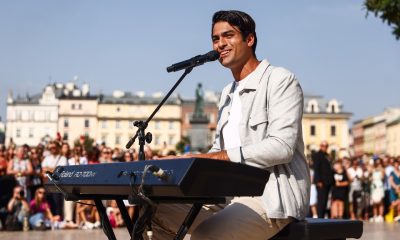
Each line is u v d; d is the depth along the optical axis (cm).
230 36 415
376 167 1934
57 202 1443
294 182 396
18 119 11712
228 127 424
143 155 396
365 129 14712
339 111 11456
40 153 1459
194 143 4947
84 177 347
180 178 286
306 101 11588
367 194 1953
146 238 406
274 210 380
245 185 312
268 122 405
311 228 384
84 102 11594
